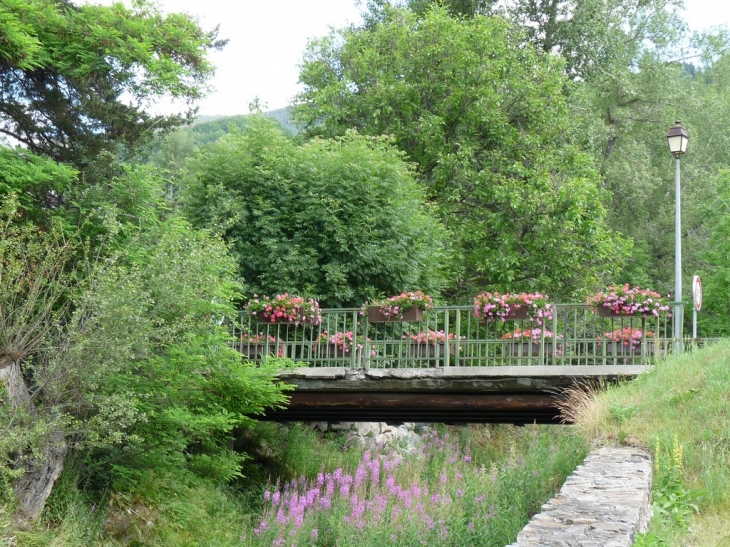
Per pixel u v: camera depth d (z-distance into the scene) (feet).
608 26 96.32
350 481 43.80
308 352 45.14
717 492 24.95
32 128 46.70
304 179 58.75
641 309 40.55
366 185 58.75
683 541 21.67
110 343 30.45
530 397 41.27
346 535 36.60
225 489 43.32
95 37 44.57
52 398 30.50
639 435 29.19
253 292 56.24
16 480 29.50
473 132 76.33
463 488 38.27
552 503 19.57
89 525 31.73
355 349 43.86
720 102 108.88
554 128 78.54
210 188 57.82
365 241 57.62
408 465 53.21
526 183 74.33
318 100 78.13
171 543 34.60
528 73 79.36
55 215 41.01
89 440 30.27
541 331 42.50
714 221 76.59
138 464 35.96
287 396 40.73
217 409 38.29
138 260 37.47
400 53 76.95
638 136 109.29
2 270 31.14
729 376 32.07
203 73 48.39
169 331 32.65
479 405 42.06
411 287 59.77
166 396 35.55
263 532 38.45
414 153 77.61
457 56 75.77
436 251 63.46
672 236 106.22
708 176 103.24
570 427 33.22
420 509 36.78
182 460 37.47
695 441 28.55
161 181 45.68
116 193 42.78
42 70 46.03
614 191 101.40
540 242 72.02
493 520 29.45
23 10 42.09
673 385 32.89
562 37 89.45
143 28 45.73
